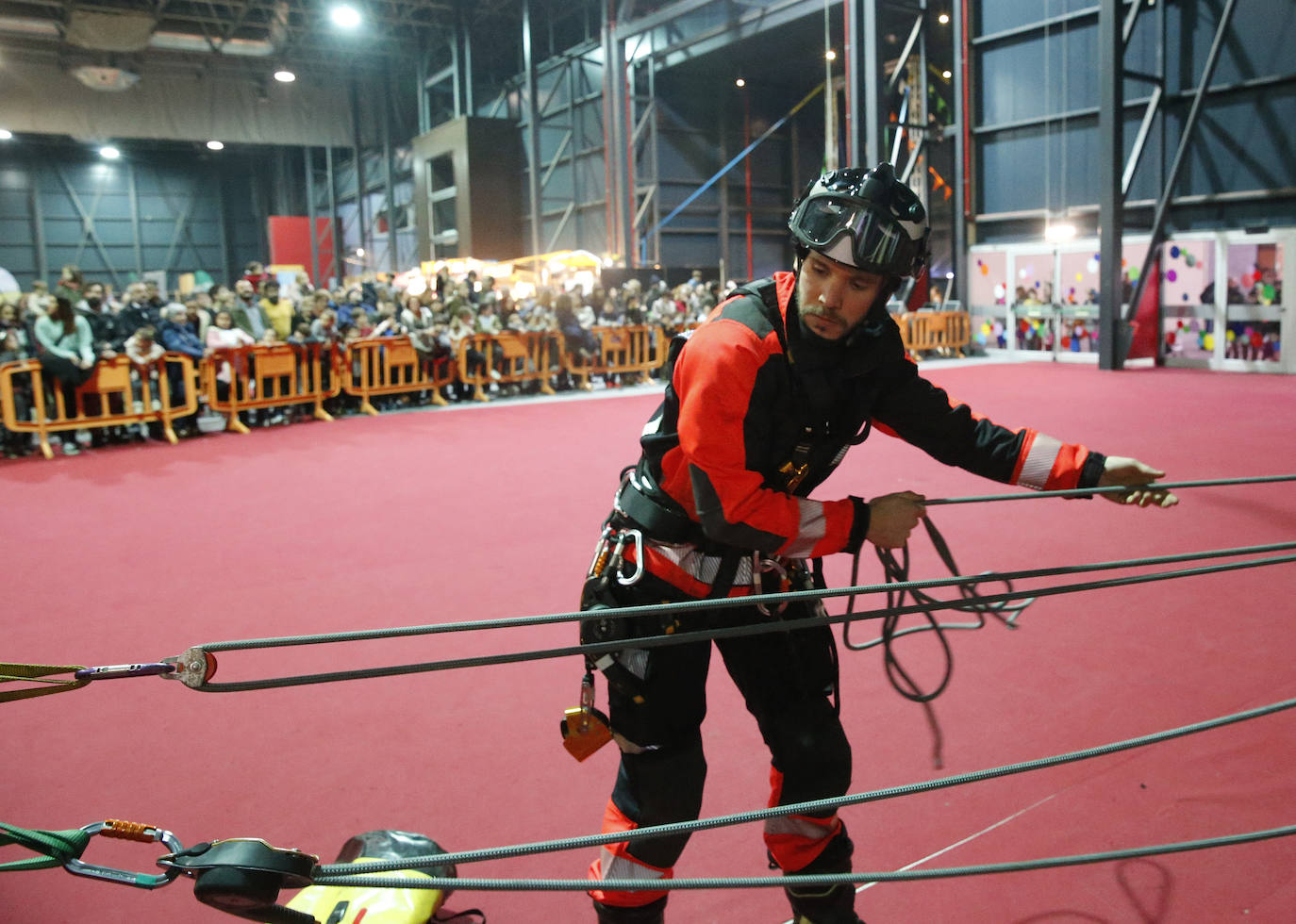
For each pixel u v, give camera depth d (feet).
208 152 131.34
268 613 14.29
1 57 86.79
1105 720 9.98
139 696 11.33
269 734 10.24
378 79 106.73
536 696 11.12
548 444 30.14
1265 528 17.34
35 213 123.03
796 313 4.88
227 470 27.09
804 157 83.66
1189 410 33.14
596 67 80.59
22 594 15.51
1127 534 17.24
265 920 3.89
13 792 9.09
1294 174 46.24
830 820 5.73
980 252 59.00
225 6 87.30
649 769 5.43
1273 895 6.98
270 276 42.75
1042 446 5.68
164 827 8.39
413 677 11.71
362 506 21.59
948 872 4.68
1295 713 9.91
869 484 22.20
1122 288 50.75
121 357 31.81
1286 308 45.19
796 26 63.46
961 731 9.85
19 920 7.13
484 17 91.20
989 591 14.28
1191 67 49.26
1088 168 54.24
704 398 4.72
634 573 5.45
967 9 58.39
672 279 64.54
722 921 6.93
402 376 40.96
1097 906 6.91
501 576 15.79
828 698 5.88
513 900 7.30
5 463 29.68
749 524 4.77
